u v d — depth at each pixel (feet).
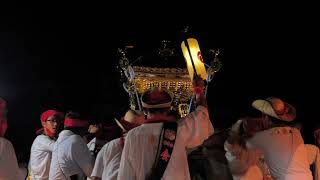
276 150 15.66
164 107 13.46
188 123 13.24
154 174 12.86
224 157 17.56
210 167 17.70
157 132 13.12
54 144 19.10
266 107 16.02
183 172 12.99
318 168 17.95
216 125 36.17
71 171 18.35
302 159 15.69
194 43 18.39
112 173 15.90
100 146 21.95
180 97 20.54
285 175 15.51
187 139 13.19
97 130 22.41
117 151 16.17
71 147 18.22
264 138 15.96
